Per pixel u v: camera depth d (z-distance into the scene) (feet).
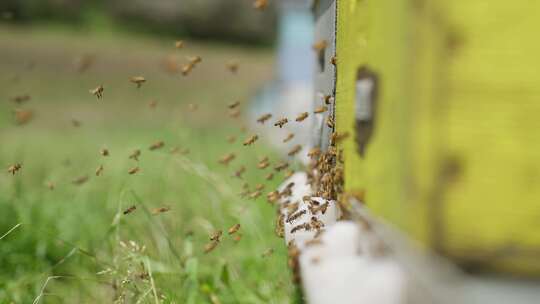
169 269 9.18
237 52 84.89
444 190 4.11
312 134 9.87
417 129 4.19
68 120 36.88
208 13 90.02
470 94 4.10
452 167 4.11
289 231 6.93
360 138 5.75
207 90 54.24
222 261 9.15
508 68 4.09
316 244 5.53
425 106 4.16
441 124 4.11
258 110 35.58
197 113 42.52
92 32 78.59
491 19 4.08
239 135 30.14
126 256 8.95
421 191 4.17
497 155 4.10
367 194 5.49
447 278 3.89
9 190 13.34
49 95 45.37
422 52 4.16
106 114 40.47
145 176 15.61
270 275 9.41
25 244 11.00
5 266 10.39
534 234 4.07
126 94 49.65
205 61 70.95
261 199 13.64
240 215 11.42
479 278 4.06
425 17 4.14
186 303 8.33
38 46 62.75
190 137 23.75
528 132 4.09
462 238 4.10
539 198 4.07
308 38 28.40
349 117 6.32
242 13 92.17
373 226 4.97
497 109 4.09
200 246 10.57
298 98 25.29
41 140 26.86
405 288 4.15
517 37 4.08
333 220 7.02
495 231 4.09
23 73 51.21
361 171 5.72
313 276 5.12
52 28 75.77
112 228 9.21
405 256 4.23
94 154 21.29
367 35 5.50
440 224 4.11
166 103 46.96
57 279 9.96
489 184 4.10
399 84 4.49
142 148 19.97
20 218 11.47
